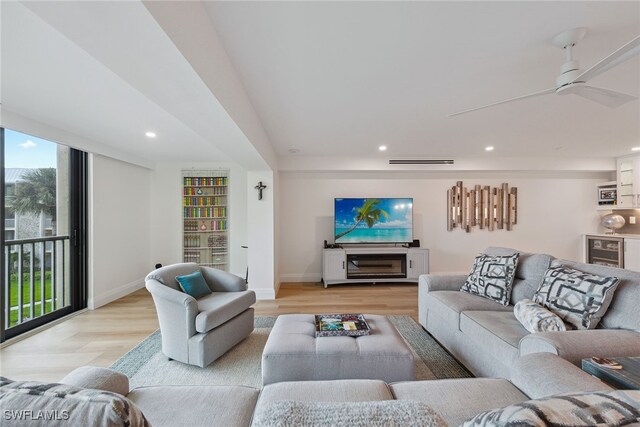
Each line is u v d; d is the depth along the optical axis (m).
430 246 5.38
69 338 2.80
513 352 1.63
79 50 1.66
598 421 0.50
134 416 0.55
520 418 0.52
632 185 4.78
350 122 3.10
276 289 4.42
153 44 1.12
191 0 1.25
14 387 0.57
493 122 3.11
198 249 5.20
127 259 4.44
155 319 3.31
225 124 2.09
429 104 2.59
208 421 1.08
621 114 2.85
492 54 1.78
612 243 4.92
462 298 2.49
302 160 4.84
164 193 5.14
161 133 3.37
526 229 5.42
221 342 2.39
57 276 3.46
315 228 5.30
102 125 3.07
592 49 1.72
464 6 1.35
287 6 1.35
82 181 3.71
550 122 3.09
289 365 1.72
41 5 0.89
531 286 2.32
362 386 1.26
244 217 5.28
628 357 1.30
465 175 5.39
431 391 1.23
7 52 1.68
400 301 4.00
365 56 1.80
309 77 2.08
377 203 5.17
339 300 4.06
